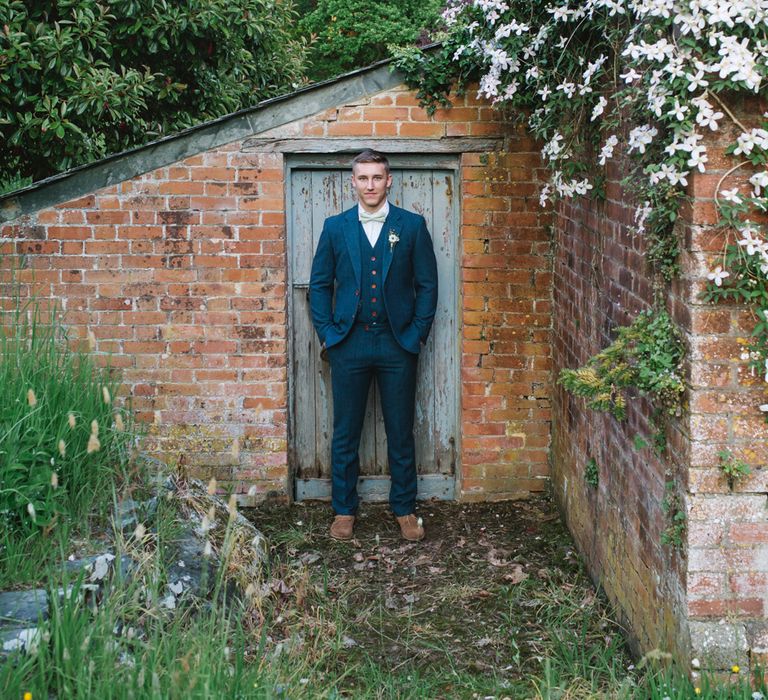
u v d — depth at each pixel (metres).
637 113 3.56
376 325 5.39
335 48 14.84
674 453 3.47
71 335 5.70
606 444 4.51
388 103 5.59
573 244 5.15
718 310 3.23
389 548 5.34
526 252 5.73
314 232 5.81
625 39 3.76
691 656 3.34
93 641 3.22
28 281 5.64
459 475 5.95
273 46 8.78
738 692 3.25
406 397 5.49
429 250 5.49
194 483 4.91
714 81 3.12
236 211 5.65
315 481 6.00
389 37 14.52
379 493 6.03
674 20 3.09
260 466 5.84
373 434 6.01
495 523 5.63
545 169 5.64
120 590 3.50
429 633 4.36
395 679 3.94
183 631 3.65
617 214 4.19
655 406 3.62
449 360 5.94
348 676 3.96
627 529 4.15
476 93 5.58
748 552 3.32
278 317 5.74
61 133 6.35
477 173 5.66
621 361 3.69
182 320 5.73
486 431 5.87
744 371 3.24
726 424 3.27
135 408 5.78
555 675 3.88
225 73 8.08
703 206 3.19
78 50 6.46
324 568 4.99
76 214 5.62
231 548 4.43
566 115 4.69
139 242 5.66
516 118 5.59
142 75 7.03
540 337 5.80
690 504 3.31
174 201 5.63
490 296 5.76
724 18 2.99
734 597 3.34
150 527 4.29
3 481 3.82
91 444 3.30
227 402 5.80
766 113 3.14
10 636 3.23
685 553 3.37
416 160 5.71
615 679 3.67
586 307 4.82
